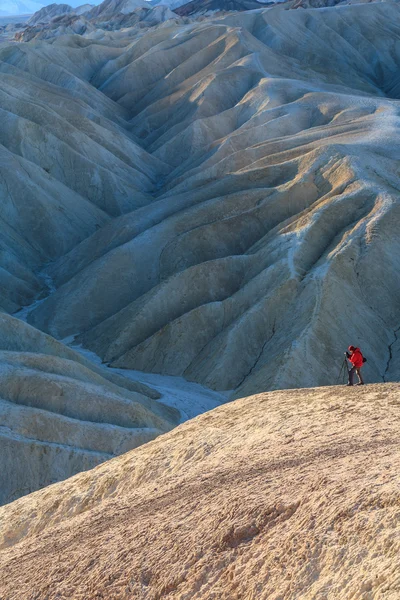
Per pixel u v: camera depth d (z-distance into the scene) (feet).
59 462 121.70
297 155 270.87
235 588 36.42
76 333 225.35
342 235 200.54
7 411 125.49
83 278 240.73
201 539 41.06
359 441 45.70
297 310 177.68
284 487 41.93
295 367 156.04
